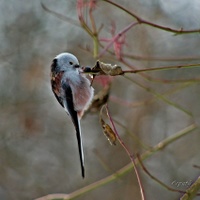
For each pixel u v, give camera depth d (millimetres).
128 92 13727
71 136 15766
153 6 13242
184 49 13766
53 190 15555
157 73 13312
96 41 8461
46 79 14500
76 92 7465
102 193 14570
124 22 13008
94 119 15656
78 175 15703
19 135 14844
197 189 6863
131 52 12578
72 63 7598
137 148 13547
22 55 14961
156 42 13289
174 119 14070
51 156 16281
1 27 15250
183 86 9492
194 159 14031
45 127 15148
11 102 14789
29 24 15203
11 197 15203
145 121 13867
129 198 13711
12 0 15328
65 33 14836
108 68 6555
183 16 13375
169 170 14008
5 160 15203
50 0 14961
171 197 13766
